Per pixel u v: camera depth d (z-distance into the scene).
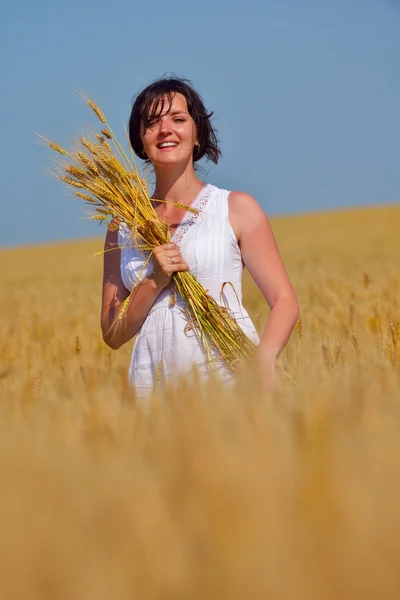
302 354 4.97
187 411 2.77
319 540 1.49
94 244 62.47
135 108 5.34
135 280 5.29
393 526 1.54
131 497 1.79
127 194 5.26
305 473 1.79
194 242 5.18
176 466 1.99
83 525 1.67
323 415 2.17
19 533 1.58
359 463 1.98
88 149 5.26
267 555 1.43
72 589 1.38
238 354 5.07
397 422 2.67
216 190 5.31
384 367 4.29
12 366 7.99
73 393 3.75
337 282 13.12
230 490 1.68
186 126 5.26
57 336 10.23
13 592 1.38
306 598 1.34
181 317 5.15
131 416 2.95
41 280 32.88
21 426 2.83
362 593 1.36
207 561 1.46
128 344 9.88
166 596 1.40
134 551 1.50
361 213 65.50
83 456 2.36
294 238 48.31
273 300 5.14
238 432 2.44
